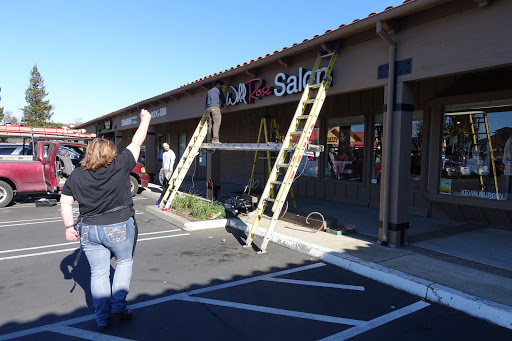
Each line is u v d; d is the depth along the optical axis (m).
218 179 10.12
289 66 7.09
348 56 5.98
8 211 9.12
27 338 3.09
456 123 7.22
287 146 6.08
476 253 5.26
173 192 8.81
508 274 4.40
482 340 3.12
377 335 3.19
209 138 8.91
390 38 5.24
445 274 4.38
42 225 7.46
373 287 4.29
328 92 6.34
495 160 6.60
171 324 3.37
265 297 3.99
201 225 7.22
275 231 6.66
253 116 13.38
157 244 6.09
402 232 5.61
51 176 9.58
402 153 5.41
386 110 5.48
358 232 6.59
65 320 3.42
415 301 3.91
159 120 12.72
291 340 3.10
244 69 7.77
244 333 3.22
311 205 9.44
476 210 6.97
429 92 7.77
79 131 12.03
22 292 4.05
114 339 3.09
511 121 6.36
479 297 3.68
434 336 3.18
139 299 3.90
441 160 7.48
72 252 5.55
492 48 4.30
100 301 3.14
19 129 10.88
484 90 6.52
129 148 3.33
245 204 8.24
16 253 5.49
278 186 11.56
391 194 5.56
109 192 3.04
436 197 7.42
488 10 4.32
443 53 4.77
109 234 3.06
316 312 3.64
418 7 4.61
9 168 9.63
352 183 9.62
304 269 4.90
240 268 4.92
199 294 4.05
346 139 9.87
